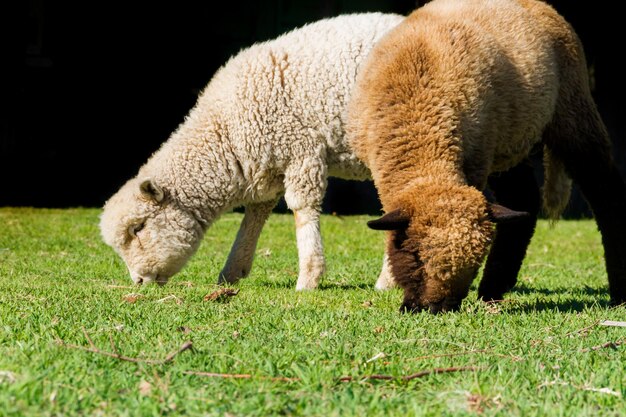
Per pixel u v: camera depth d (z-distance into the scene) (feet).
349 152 48.16
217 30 118.21
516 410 22.99
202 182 48.60
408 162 35.45
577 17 105.81
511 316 36.63
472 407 23.13
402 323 33.12
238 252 51.11
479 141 36.78
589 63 107.76
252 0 118.93
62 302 38.55
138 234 48.34
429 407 23.07
